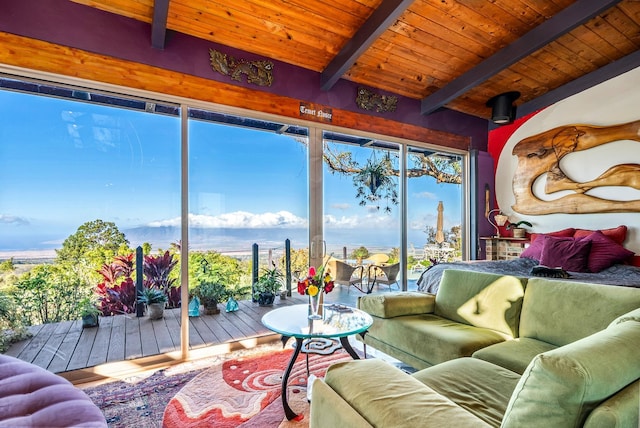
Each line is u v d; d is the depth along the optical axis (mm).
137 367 2732
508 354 1876
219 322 3219
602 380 873
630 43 3631
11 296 2414
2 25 2338
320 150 3797
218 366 2775
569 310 2035
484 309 2447
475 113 5098
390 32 3305
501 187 5168
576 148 4234
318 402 1247
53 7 2484
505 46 3594
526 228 4797
